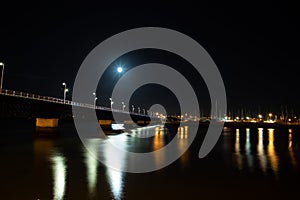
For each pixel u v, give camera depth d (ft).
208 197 60.39
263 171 87.71
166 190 64.44
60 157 104.78
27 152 115.65
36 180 69.87
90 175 76.54
